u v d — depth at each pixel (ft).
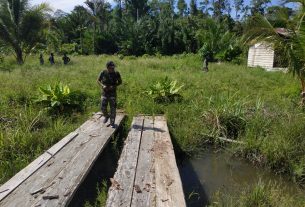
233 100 33.22
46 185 15.10
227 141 25.73
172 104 33.99
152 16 191.72
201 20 151.02
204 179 20.13
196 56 101.55
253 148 23.30
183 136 25.80
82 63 79.25
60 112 31.30
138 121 27.68
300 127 24.66
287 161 21.33
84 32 154.51
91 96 36.83
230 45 96.17
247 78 53.01
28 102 32.73
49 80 43.73
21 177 15.78
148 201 13.99
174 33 139.44
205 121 28.45
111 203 13.80
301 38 30.22
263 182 18.95
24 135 22.36
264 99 36.65
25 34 79.61
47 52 124.98
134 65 70.08
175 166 17.70
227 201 17.16
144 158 19.01
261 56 74.13
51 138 23.44
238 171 21.45
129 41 139.64
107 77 25.38
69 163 17.85
